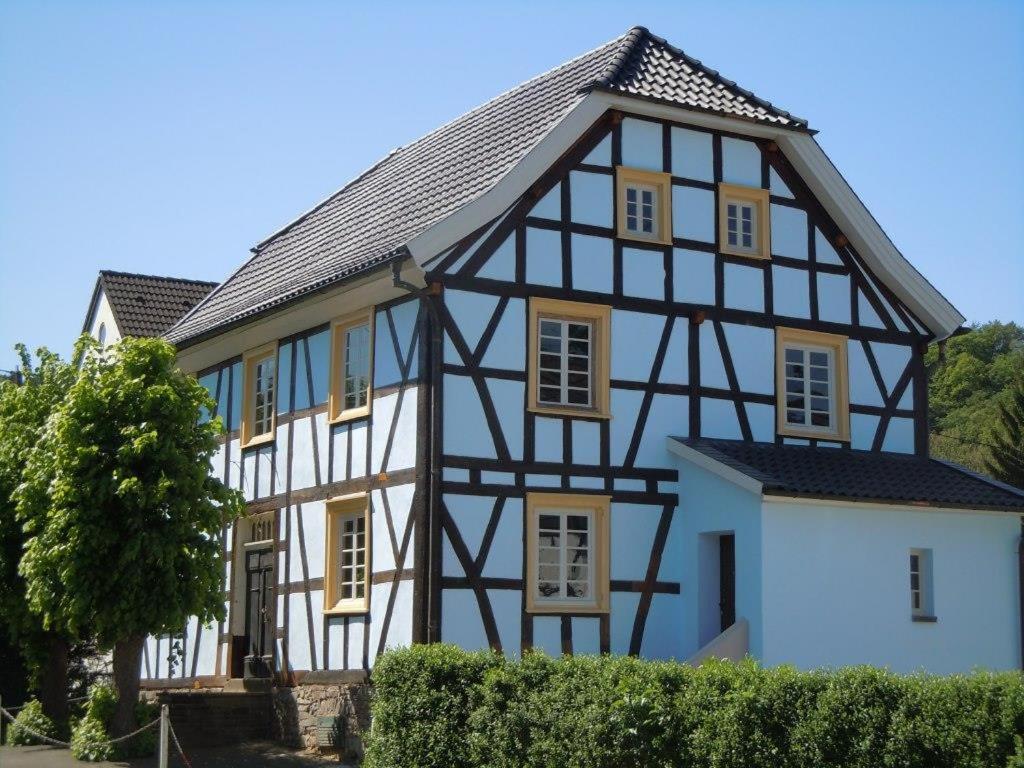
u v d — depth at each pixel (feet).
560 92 66.54
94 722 61.41
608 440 61.82
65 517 57.47
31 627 65.62
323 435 66.59
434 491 57.26
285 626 67.82
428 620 56.65
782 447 65.98
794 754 33.76
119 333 95.14
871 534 60.70
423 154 76.54
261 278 80.79
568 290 61.72
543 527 60.29
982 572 63.52
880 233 69.56
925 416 71.82
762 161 68.18
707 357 65.21
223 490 60.95
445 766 47.01
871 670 33.17
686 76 67.97
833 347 69.72
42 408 66.69
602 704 39.52
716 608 61.62
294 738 65.36
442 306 58.39
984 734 30.32
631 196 64.64
